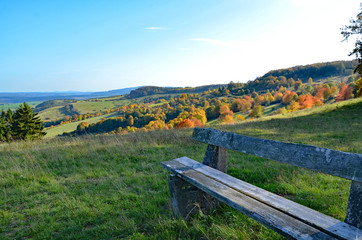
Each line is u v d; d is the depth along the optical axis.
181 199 3.04
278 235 2.50
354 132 9.56
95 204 3.73
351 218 1.79
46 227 3.18
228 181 2.72
